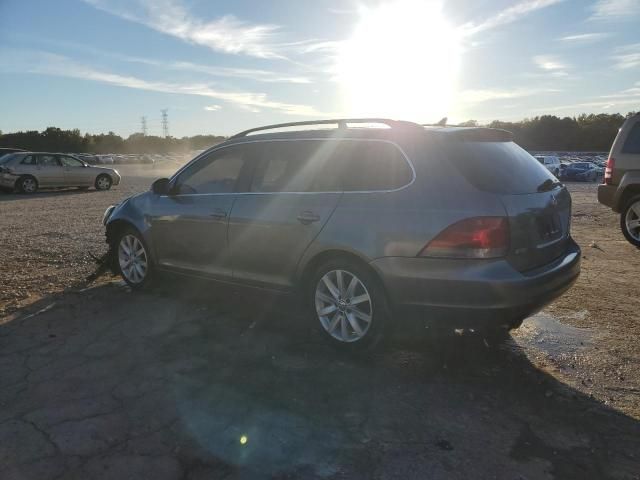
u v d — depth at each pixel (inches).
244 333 171.3
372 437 112.1
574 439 112.0
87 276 241.9
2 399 126.7
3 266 262.1
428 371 144.4
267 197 168.9
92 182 808.3
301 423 117.3
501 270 128.3
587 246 316.8
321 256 155.3
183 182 201.3
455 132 146.2
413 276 135.7
